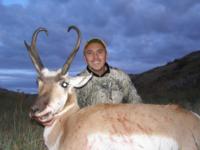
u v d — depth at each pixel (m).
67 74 1.53
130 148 1.30
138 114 1.34
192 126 1.34
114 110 1.37
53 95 1.48
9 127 2.80
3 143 2.13
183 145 1.30
